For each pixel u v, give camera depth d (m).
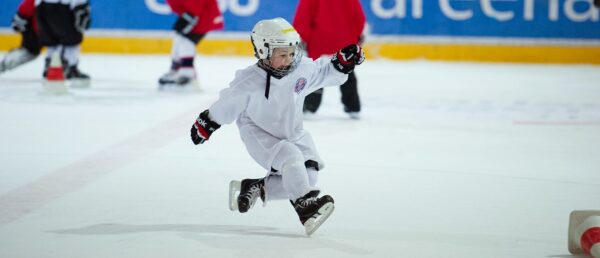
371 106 29.70
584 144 22.14
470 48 46.97
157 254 11.39
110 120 24.83
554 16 46.22
